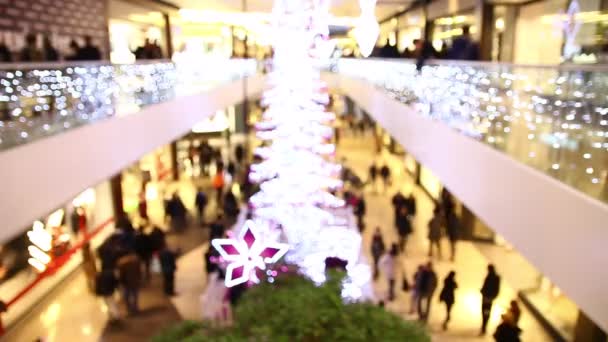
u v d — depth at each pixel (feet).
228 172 53.11
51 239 32.22
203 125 72.38
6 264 28.40
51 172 18.13
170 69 36.70
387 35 79.25
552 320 26.81
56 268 32.12
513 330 23.52
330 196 32.86
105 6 40.11
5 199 15.35
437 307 29.99
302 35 26.22
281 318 6.28
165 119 32.14
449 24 44.91
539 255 14.96
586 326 23.24
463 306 29.99
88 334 26.96
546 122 17.10
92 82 24.59
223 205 45.91
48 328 27.43
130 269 28.76
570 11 26.12
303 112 30.40
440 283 32.91
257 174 33.32
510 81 20.21
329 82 71.92
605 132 14.12
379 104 43.29
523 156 17.52
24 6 29.01
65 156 19.24
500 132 20.31
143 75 31.01
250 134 77.30
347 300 6.66
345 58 67.67
